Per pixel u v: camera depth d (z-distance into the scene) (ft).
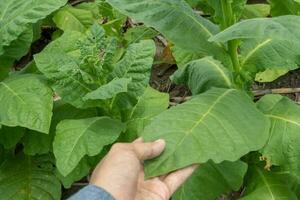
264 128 2.83
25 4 3.57
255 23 2.68
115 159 2.56
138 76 3.28
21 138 3.57
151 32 4.57
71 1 5.41
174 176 2.60
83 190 2.44
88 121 3.22
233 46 3.12
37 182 3.60
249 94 3.28
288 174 3.32
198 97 2.98
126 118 3.45
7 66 3.69
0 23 3.56
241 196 3.48
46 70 3.33
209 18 4.10
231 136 2.75
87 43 3.31
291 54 3.01
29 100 3.24
